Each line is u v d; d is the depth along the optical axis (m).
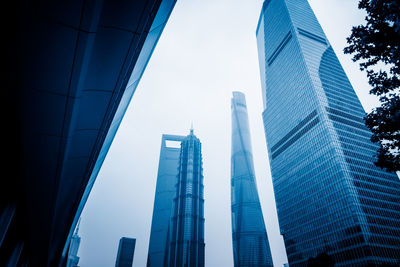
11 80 10.72
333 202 133.50
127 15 11.69
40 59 10.51
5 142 13.70
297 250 150.00
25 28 9.39
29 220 21.84
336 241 126.62
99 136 17.55
